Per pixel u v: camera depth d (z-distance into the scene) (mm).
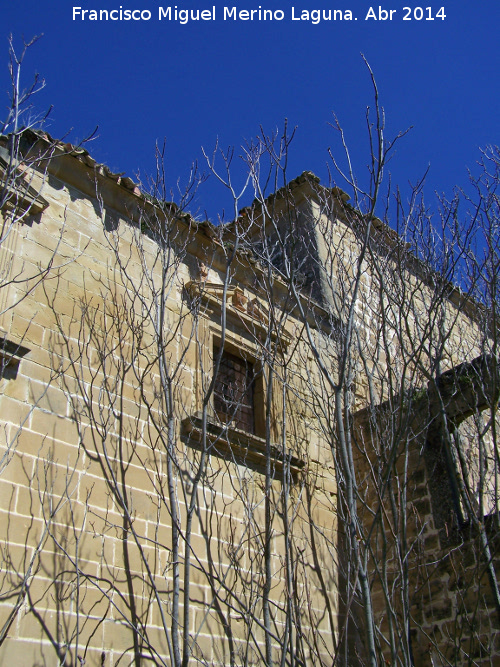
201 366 11359
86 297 10594
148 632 8977
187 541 8156
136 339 10883
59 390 9531
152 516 9781
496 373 10016
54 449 9102
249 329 12961
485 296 11375
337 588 11758
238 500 10984
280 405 12672
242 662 9258
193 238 12742
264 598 8438
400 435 8664
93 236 11203
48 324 9883
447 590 11180
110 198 11773
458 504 11680
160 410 10664
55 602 8250
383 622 11641
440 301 10391
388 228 11914
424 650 11055
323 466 12820
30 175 10672
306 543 11250
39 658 7844
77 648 8039
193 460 10703
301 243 16438
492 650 10391
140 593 9133
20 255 10000
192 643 9250
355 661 11258
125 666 8547
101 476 9438
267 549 8812
